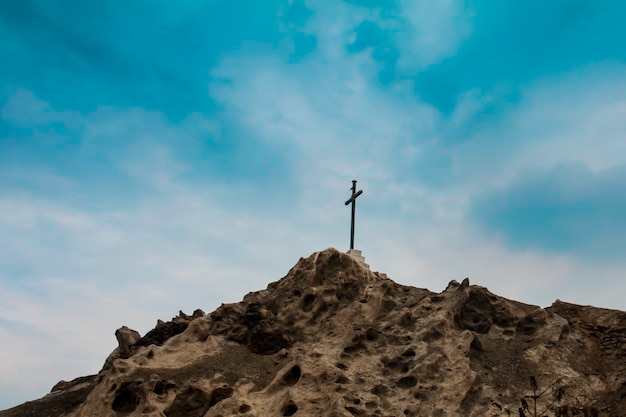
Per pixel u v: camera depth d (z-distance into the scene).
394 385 38.03
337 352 40.56
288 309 46.12
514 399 36.75
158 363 41.78
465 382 37.16
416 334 42.00
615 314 45.06
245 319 45.75
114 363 40.69
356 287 47.31
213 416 36.22
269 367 41.81
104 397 38.81
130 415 37.69
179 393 39.00
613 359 41.28
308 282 47.28
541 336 42.44
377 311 45.09
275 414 36.69
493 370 39.16
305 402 36.69
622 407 37.00
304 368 38.94
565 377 38.62
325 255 48.78
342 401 35.59
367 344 41.34
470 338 40.84
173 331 49.78
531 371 39.03
